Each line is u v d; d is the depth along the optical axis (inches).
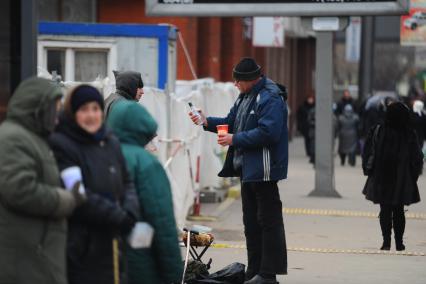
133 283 678.5
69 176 591.5
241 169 1000.2
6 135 573.0
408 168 1272.1
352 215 1750.7
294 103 5413.4
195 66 2901.1
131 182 647.8
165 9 1865.2
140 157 665.6
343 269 1181.1
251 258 1026.1
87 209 605.9
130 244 632.4
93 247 618.5
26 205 568.1
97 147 622.8
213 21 3161.9
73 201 586.6
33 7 780.0
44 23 1790.1
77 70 1806.1
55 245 585.9
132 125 674.8
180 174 1530.5
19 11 778.8
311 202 1952.5
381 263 1232.8
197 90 1856.5
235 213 1737.2
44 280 580.7
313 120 3078.2
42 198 570.3
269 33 3009.4
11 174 565.9
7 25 780.0
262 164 980.6
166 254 666.8
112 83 1241.4
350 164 3093.0
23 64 780.0
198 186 1706.4
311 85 6156.5
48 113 581.6
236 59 3435.0
